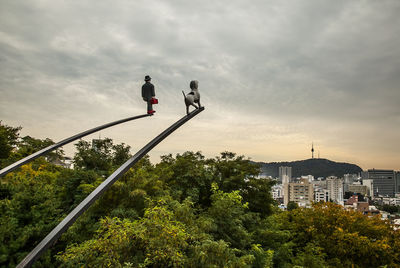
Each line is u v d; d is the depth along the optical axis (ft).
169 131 18.62
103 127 17.29
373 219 64.18
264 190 61.36
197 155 66.74
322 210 60.34
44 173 65.98
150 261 24.70
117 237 25.21
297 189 394.93
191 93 21.16
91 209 37.73
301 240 56.85
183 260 25.45
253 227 49.93
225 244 28.43
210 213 40.57
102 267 23.98
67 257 26.40
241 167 64.28
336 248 51.65
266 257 36.52
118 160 67.51
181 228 29.25
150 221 27.04
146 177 46.55
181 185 54.03
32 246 34.96
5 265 31.68
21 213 36.55
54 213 38.65
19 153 91.40
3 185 40.86
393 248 54.39
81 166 61.26
